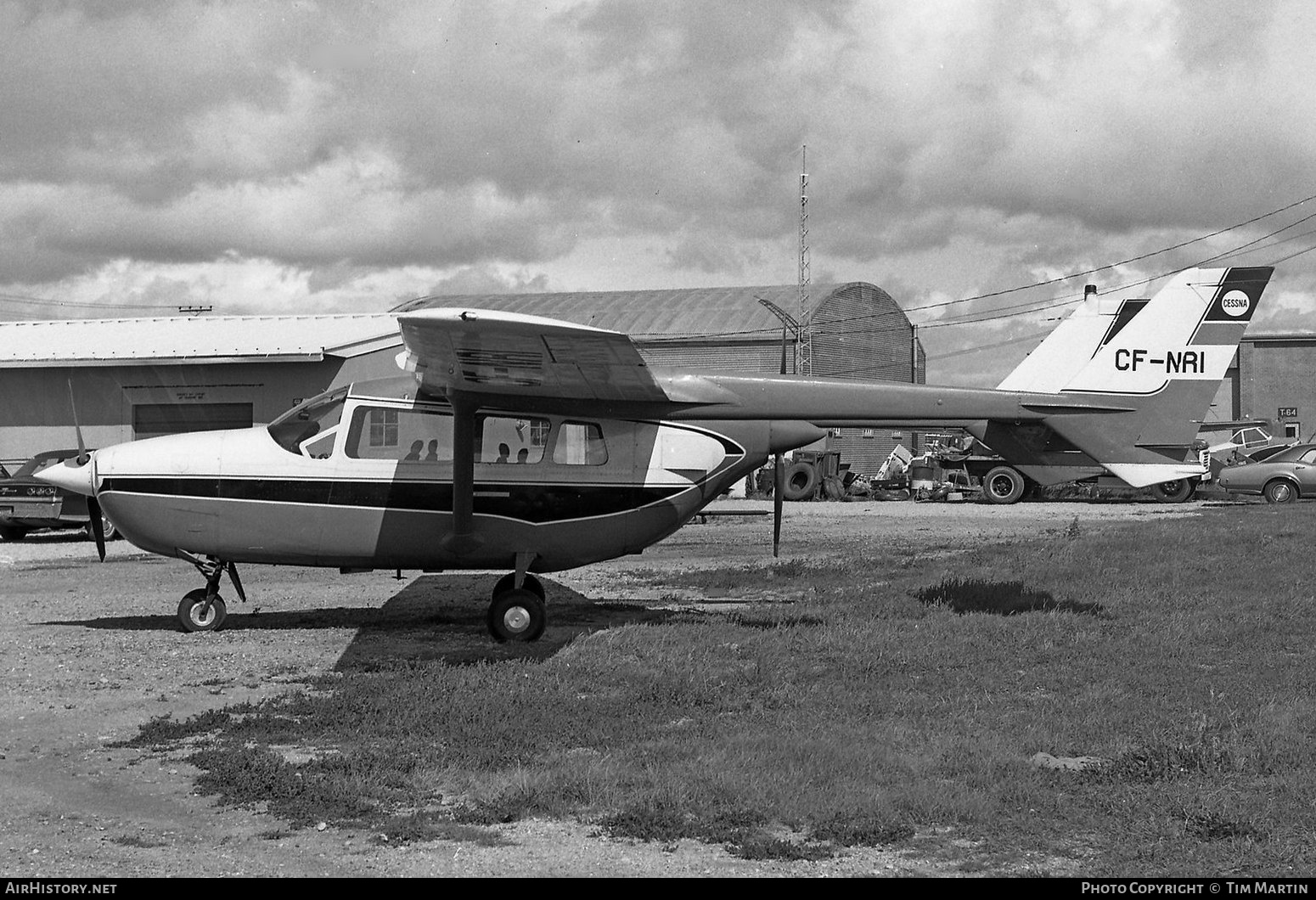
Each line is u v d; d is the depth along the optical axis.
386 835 5.37
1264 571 13.50
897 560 16.61
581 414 11.01
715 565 16.83
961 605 11.62
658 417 11.12
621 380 10.09
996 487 33.94
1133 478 11.98
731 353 51.50
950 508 31.80
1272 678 8.24
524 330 8.44
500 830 5.43
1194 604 11.41
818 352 52.09
